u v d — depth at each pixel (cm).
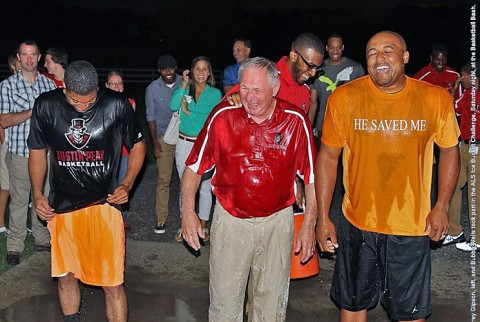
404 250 436
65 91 460
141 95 2250
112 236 474
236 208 430
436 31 2706
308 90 538
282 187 430
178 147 701
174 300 587
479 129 670
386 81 411
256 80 401
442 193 433
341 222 455
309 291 604
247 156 422
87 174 465
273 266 440
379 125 423
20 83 628
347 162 441
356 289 453
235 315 448
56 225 474
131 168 485
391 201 431
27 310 562
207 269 657
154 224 808
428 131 423
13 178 643
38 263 658
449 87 866
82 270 479
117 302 491
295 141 426
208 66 686
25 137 634
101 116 460
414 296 444
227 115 421
